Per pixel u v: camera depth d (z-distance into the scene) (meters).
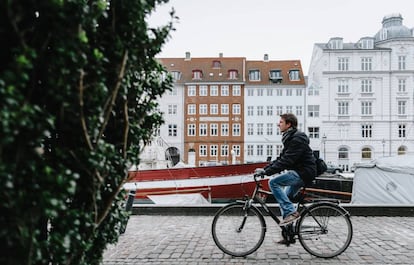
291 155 6.14
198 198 18.16
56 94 2.60
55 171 2.48
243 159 68.88
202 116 69.75
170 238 7.55
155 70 3.57
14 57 2.41
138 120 3.51
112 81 3.03
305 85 68.44
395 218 9.68
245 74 70.94
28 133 2.36
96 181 2.89
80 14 2.54
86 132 2.73
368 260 5.97
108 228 3.48
